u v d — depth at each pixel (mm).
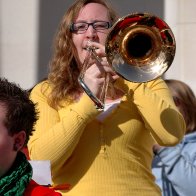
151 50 9203
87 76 8977
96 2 9695
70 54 9672
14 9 17938
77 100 9422
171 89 12477
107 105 9188
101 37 9492
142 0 17453
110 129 9055
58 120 9289
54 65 9711
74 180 9023
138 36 9148
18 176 6969
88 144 9047
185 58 17172
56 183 9148
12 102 6941
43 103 9438
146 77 9070
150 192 9109
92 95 8859
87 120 8852
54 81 9578
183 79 17156
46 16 17812
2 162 6883
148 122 9055
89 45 9125
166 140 9023
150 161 9453
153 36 9180
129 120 9125
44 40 17812
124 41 9094
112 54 9031
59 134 8812
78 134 8852
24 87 17859
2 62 17938
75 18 9602
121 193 8875
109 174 8945
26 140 7117
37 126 9180
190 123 12281
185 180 11656
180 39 17234
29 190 7105
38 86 9688
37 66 17812
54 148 8812
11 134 6914
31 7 17859
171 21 17312
